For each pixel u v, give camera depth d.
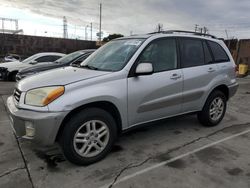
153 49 4.30
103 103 3.72
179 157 3.99
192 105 4.87
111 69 4.02
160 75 4.27
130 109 3.97
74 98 3.43
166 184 3.25
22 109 3.48
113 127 3.85
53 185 3.20
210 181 3.33
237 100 8.37
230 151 4.24
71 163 3.71
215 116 5.40
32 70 8.13
